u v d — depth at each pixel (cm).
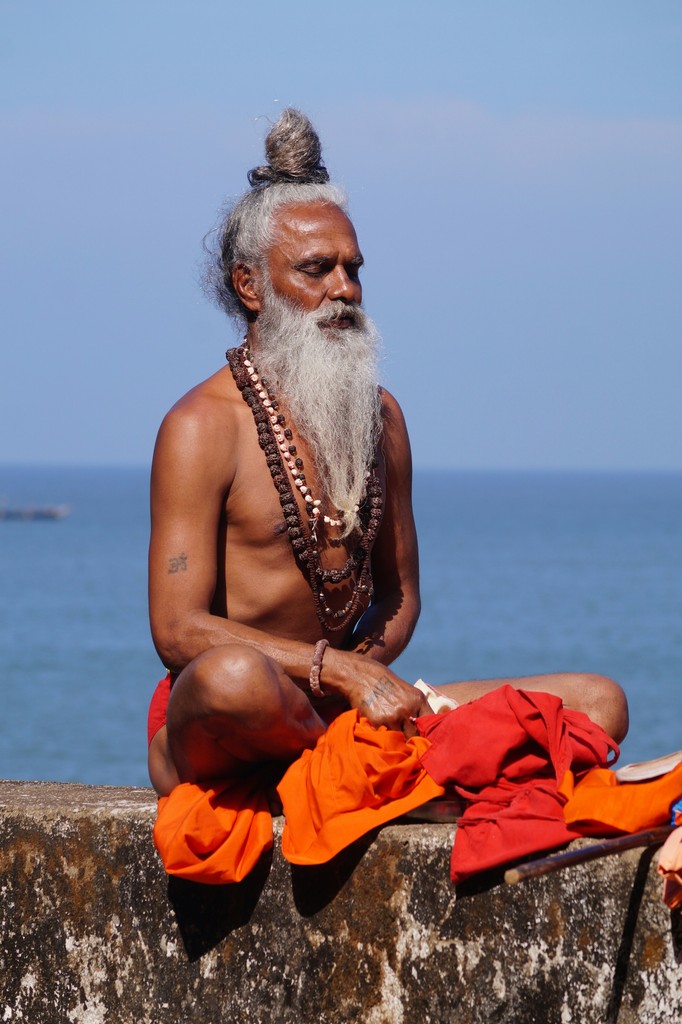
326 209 630
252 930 554
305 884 544
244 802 556
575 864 466
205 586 591
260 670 530
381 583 685
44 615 9300
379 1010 528
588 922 489
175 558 591
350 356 618
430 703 599
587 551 17112
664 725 4825
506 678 642
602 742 561
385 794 530
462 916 512
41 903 598
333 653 577
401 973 523
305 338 615
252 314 651
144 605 10100
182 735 550
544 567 14075
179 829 533
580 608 9588
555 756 532
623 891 483
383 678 569
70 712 5262
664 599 10412
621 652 7050
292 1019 544
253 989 552
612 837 502
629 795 497
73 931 591
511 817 508
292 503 607
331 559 624
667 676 6103
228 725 533
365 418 623
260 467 610
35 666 6669
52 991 595
